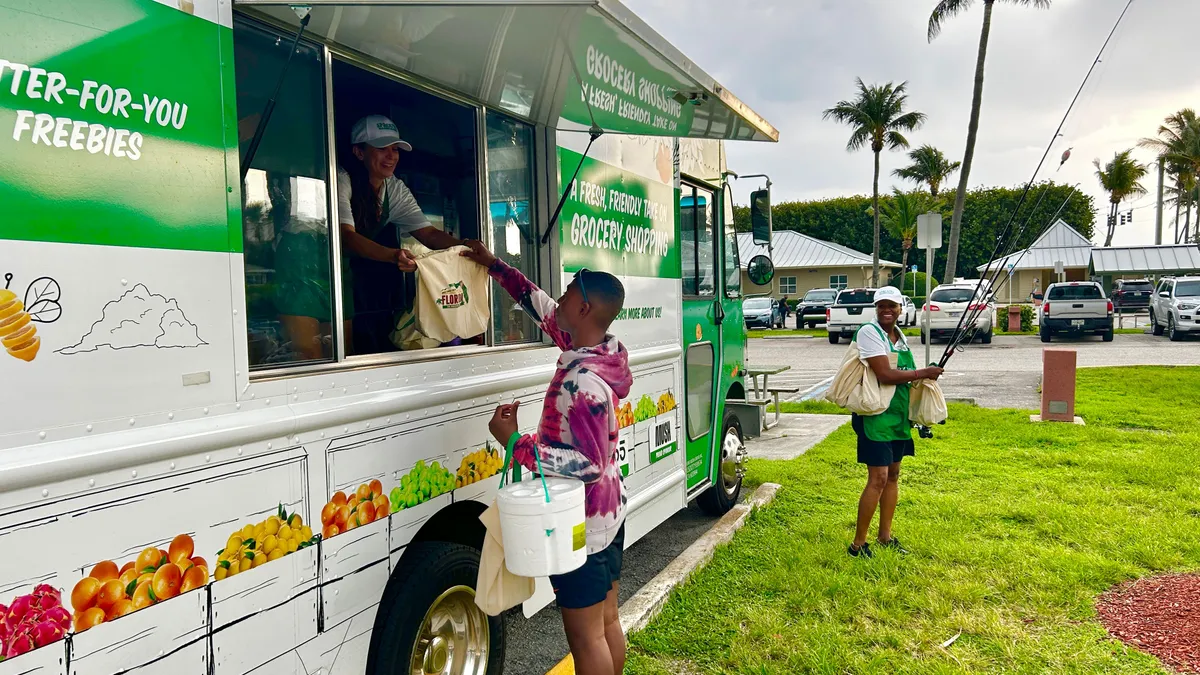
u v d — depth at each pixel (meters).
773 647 3.55
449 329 2.65
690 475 4.92
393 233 2.92
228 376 1.88
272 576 2.00
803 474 6.79
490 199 3.08
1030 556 4.66
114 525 1.62
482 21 2.23
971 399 10.98
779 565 4.49
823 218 52.19
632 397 4.04
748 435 6.24
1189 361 15.95
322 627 2.16
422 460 2.56
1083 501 5.79
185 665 1.78
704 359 5.23
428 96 2.83
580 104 3.13
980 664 3.44
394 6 2.04
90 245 1.57
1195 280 21.33
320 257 2.30
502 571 2.38
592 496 2.44
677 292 4.75
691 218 5.15
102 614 1.60
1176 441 7.89
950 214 46.56
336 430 2.21
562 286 3.43
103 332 1.59
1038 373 14.73
